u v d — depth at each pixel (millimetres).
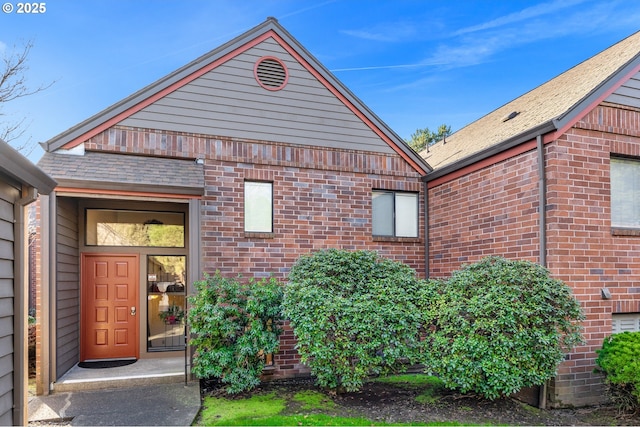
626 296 6500
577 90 7594
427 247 8914
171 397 5969
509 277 5754
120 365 7492
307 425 5000
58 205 6598
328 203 8203
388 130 8773
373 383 6969
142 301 8234
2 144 2719
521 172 6766
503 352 5406
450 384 5664
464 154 8969
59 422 5176
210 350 6277
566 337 5590
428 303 6176
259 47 8047
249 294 6586
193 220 6875
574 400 6070
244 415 5359
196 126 7535
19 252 3586
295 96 8188
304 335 5840
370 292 6266
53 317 6254
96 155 7016
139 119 7281
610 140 6617
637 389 5289
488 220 7395
